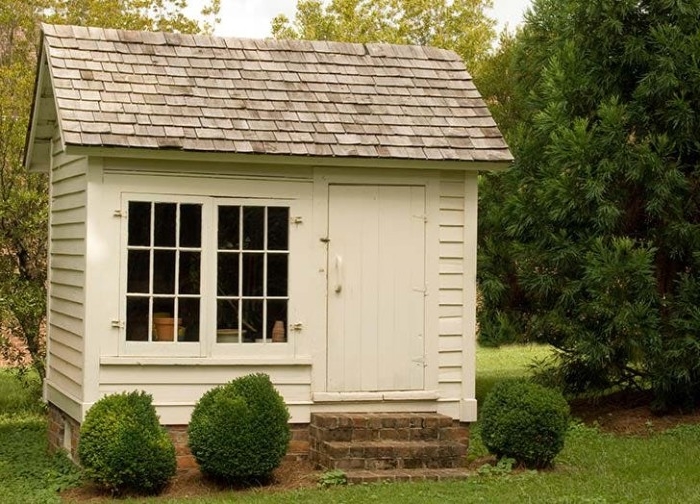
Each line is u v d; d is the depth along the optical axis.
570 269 14.60
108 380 11.09
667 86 13.90
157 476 10.32
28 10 19.09
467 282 12.13
